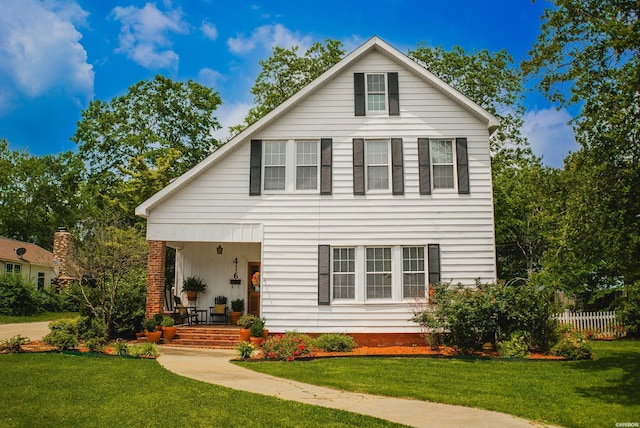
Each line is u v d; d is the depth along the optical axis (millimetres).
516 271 30047
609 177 12500
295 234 18438
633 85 11438
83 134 33906
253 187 18688
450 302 15992
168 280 35062
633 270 12469
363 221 18359
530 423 8422
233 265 21609
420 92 18953
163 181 31109
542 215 25391
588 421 8453
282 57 32125
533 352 15492
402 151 18641
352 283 18203
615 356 15023
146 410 8852
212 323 21203
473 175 18484
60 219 59438
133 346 15062
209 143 36531
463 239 18188
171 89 35375
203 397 9773
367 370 12930
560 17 14016
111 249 17906
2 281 34250
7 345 15219
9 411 8695
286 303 18125
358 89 19047
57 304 37594
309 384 11328
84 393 9992
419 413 8961
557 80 14281
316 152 18875
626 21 13109
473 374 12461
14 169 57844
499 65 30750
